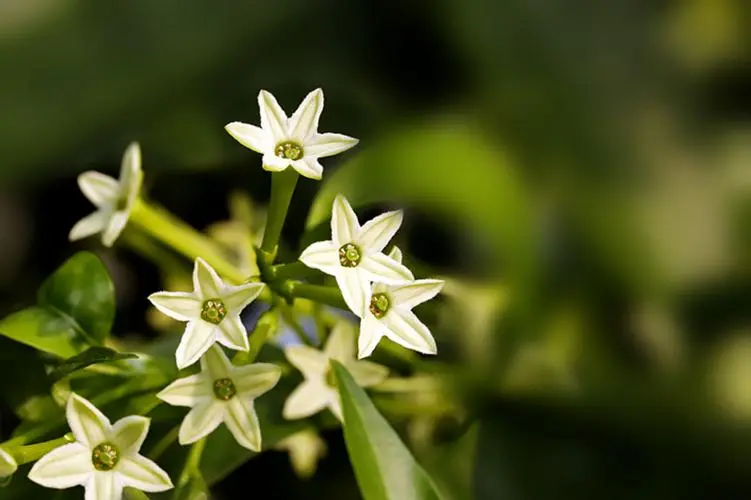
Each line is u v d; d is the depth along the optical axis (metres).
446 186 0.25
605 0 0.26
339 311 0.25
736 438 0.25
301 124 0.23
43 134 0.26
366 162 0.25
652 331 0.25
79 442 0.22
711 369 0.25
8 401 0.23
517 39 0.26
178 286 0.26
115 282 0.27
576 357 0.25
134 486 0.22
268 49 0.27
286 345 0.24
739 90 0.26
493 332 0.25
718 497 0.25
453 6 0.26
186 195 0.27
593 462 0.25
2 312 0.27
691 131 0.26
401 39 0.27
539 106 0.26
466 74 0.26
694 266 0.25
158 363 0.23
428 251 0.26
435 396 0.25
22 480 0.23
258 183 0.27
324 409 0.24
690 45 0.26
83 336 0.24
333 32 0.27
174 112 0.26
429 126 0.26
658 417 0.25
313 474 0.27
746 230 0.25
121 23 0.26
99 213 0.25
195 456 0.23
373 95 0.27
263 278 0.23
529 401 0.25
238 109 0.27
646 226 0.25
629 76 0.26
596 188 0.26
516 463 0.25
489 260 0.25
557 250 0.25
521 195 0.25
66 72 0.26
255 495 0.27
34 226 0.27
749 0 0.26
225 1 0.26
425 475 0.22
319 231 0.24
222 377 0.23
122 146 0.26
